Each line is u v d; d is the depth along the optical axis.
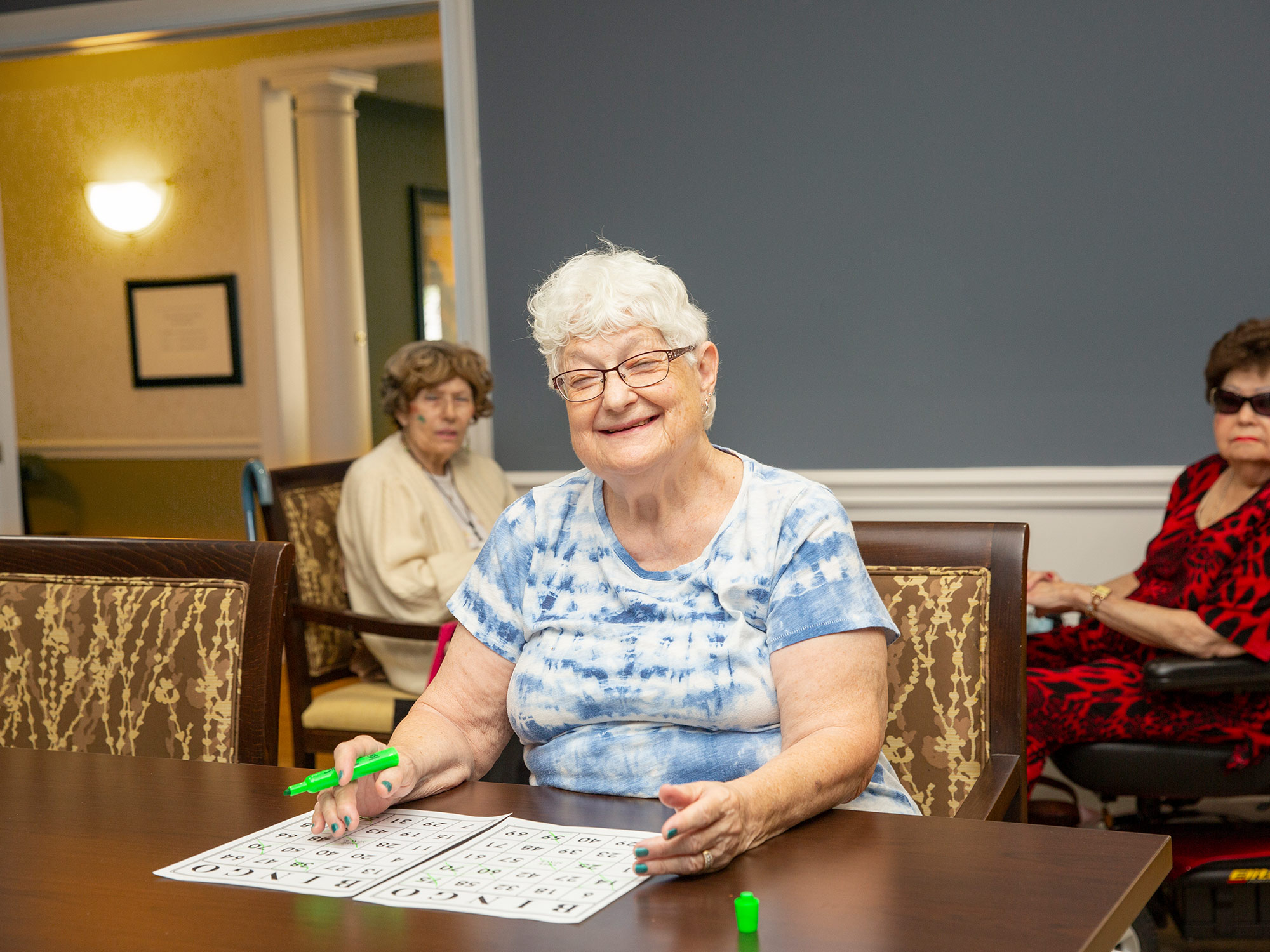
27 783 1.42
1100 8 3.23
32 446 7.21
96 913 1.00
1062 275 3.32
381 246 7.42
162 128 6.65
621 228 3.69
